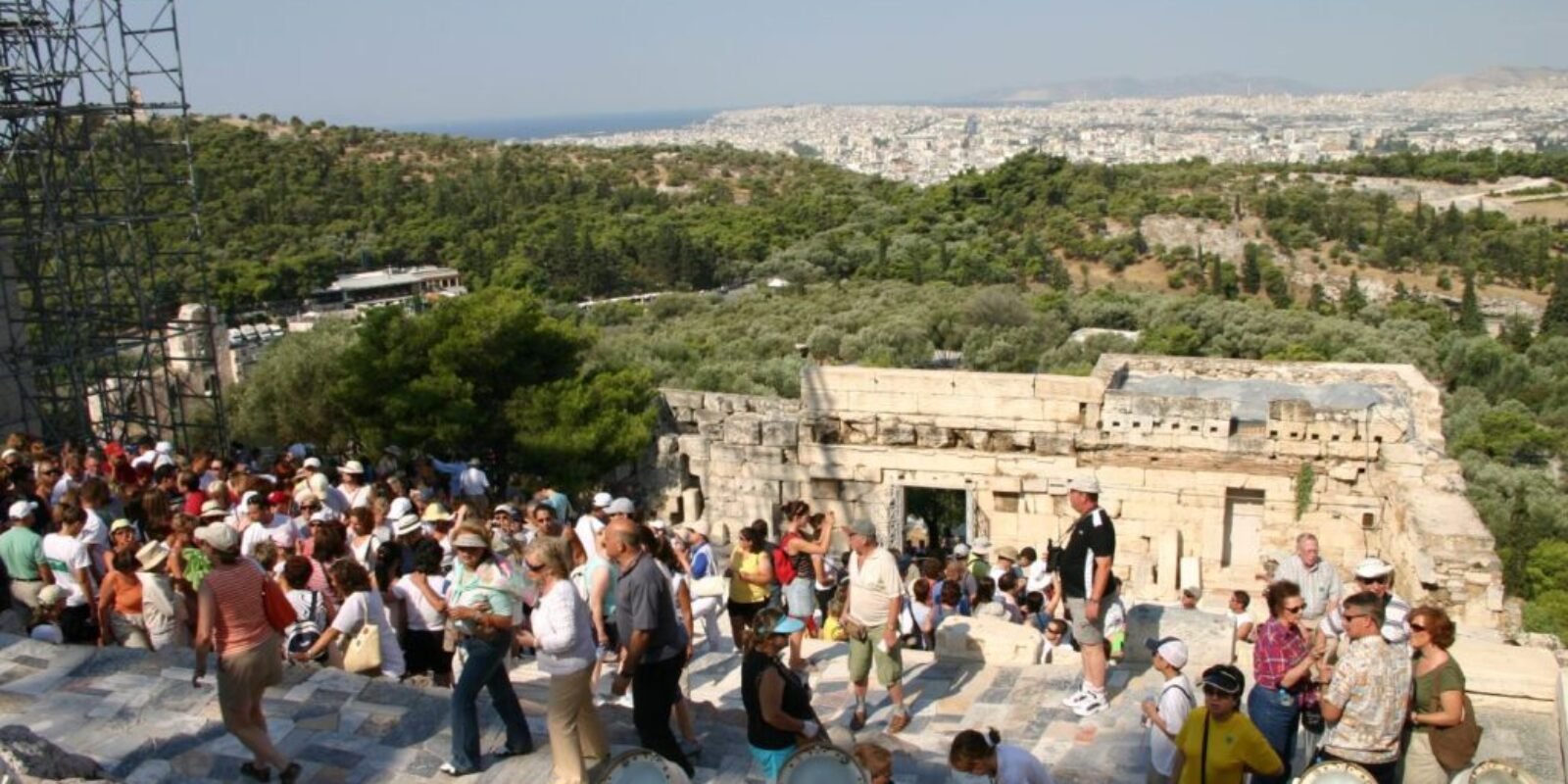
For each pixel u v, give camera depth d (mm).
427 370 39625
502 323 39688
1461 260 135375
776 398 40906
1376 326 102625
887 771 12273
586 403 38625
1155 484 34750
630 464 40938
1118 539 35312
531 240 147750
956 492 45094
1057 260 133500
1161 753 13875
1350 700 12711
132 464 26266
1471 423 75125
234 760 13992
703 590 21625
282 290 122562
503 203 165375
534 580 14359
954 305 101688
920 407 37000
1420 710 13047
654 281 140875
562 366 41656
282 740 14453
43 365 34531
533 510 23453
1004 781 12203
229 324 105375
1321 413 32781
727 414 40750
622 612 13812
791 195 188125
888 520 37781
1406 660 12664
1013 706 17547
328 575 17531
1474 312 110062
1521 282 131375
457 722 13711
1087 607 16531
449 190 164125
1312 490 33281
